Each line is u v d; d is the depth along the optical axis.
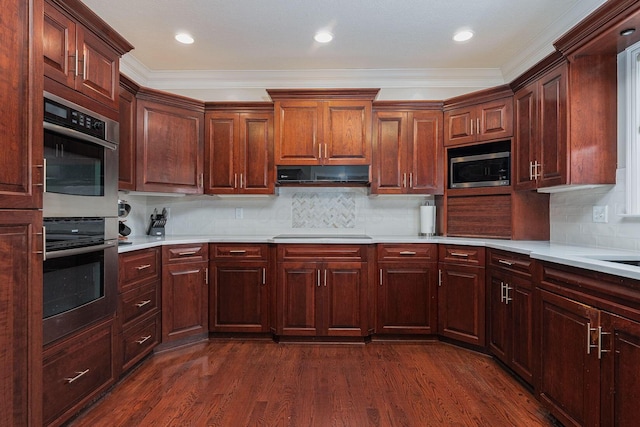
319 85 3.60
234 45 2.97
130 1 2.34
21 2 1.33
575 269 1.66
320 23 2.62
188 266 2.90
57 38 1.67
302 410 1.94
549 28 2.68
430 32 2.75
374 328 3.00
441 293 2.96
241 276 3.01
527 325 2.13
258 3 2.37
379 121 3.30
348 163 3.19
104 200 2.01
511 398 2.07
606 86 2.15
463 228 3.24
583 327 1.58
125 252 2.30
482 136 3.03
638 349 1.30
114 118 2.12
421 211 3.42
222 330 3.01
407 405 1.99
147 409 1.94
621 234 2.14
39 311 1.42
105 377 2.04
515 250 2.27
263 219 3.65
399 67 3.44
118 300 2.22
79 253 1.78
